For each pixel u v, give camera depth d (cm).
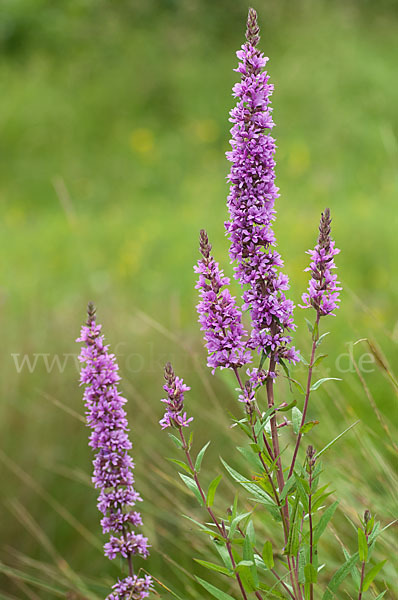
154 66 1856
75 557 495
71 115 1756
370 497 455
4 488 520
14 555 490
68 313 741
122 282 940
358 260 925
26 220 1419
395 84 1767
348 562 291
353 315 737
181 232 1141
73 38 1972
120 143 1677
